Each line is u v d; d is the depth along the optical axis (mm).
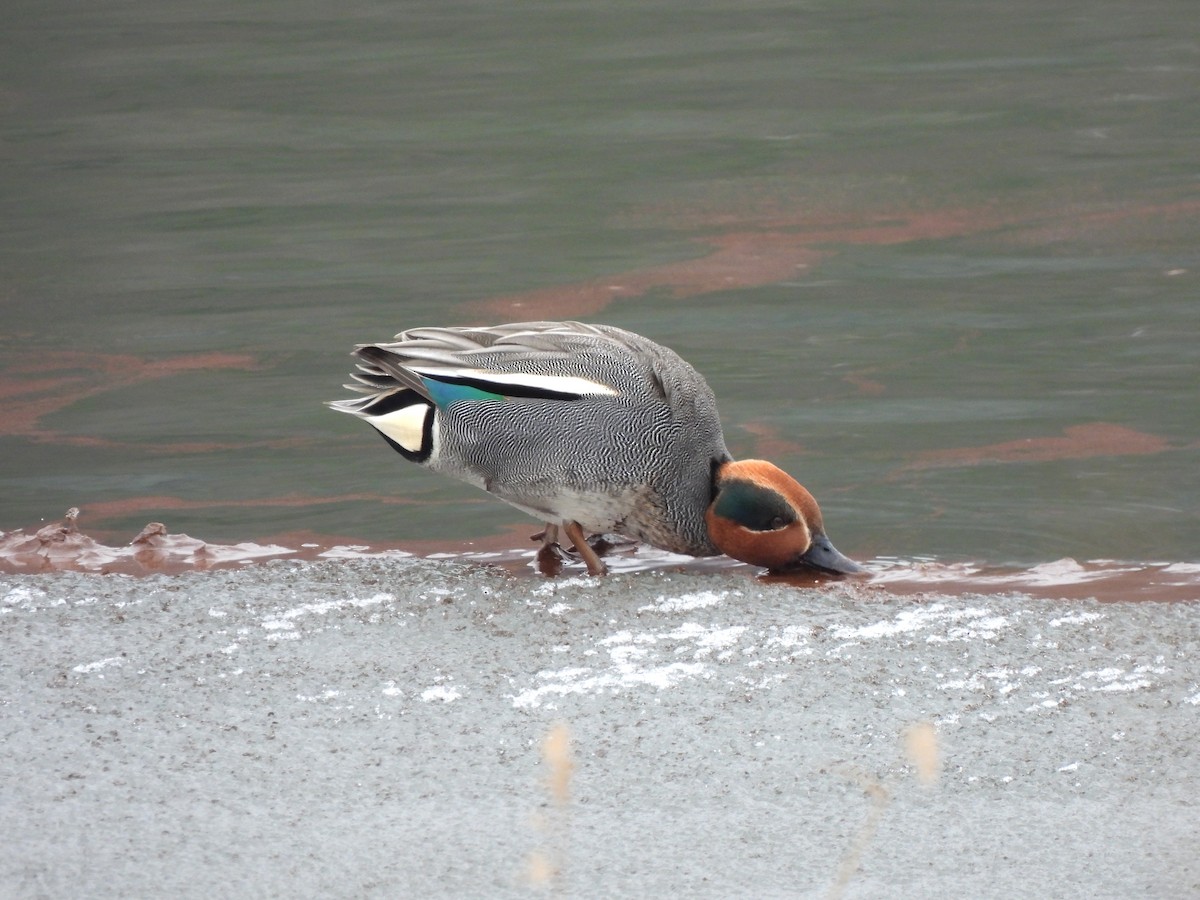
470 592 9516
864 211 20516
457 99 28531
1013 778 7000
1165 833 6473
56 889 6195
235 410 13922
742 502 10062
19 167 24109
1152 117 25078
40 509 11711
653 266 18328
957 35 32938
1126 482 11633
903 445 12555
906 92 27844
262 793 6988
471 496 12070
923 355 14789
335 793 6988
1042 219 19672
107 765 7266
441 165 23953
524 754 7340
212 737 7562
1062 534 10742
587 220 20609
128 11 38125
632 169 23344
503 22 36062
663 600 9289
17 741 7520
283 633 8883
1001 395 13617
